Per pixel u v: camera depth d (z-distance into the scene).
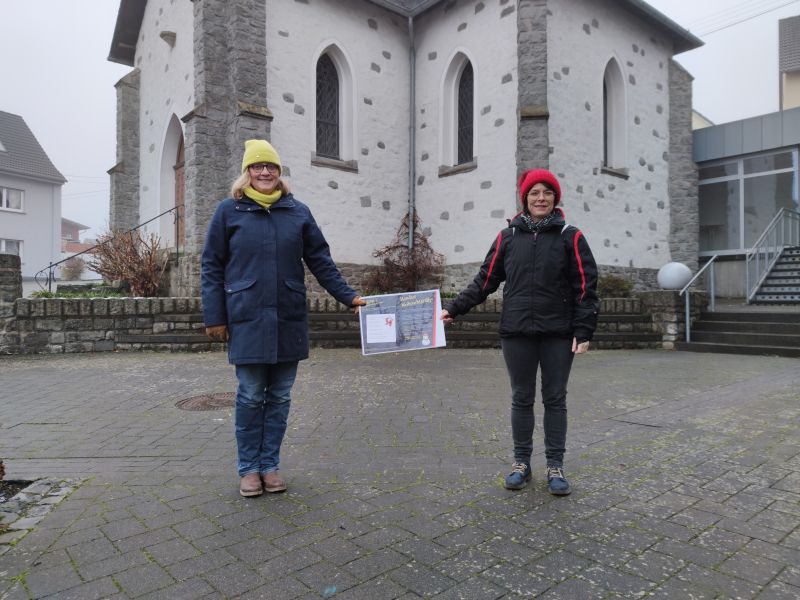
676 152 14.30
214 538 2.68
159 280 11.84
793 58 25.22
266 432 3.33
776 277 12.47
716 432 4.40
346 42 12.70
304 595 2.19
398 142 13.70
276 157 3.31
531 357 3.31
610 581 2.27
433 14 13.42
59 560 2.47
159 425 4.78
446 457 3.89
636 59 13.41
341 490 3.29
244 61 10.91
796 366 7.64
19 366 7.79
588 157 12.20
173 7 12.92
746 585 2.22
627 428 4.57
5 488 3.38
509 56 11.71
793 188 14.12
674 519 2.84
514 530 2.73
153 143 14.27
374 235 13.22
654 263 13.84
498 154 11.98
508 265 3.35
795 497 3.10
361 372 7.29
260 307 3.17
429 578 2.30
